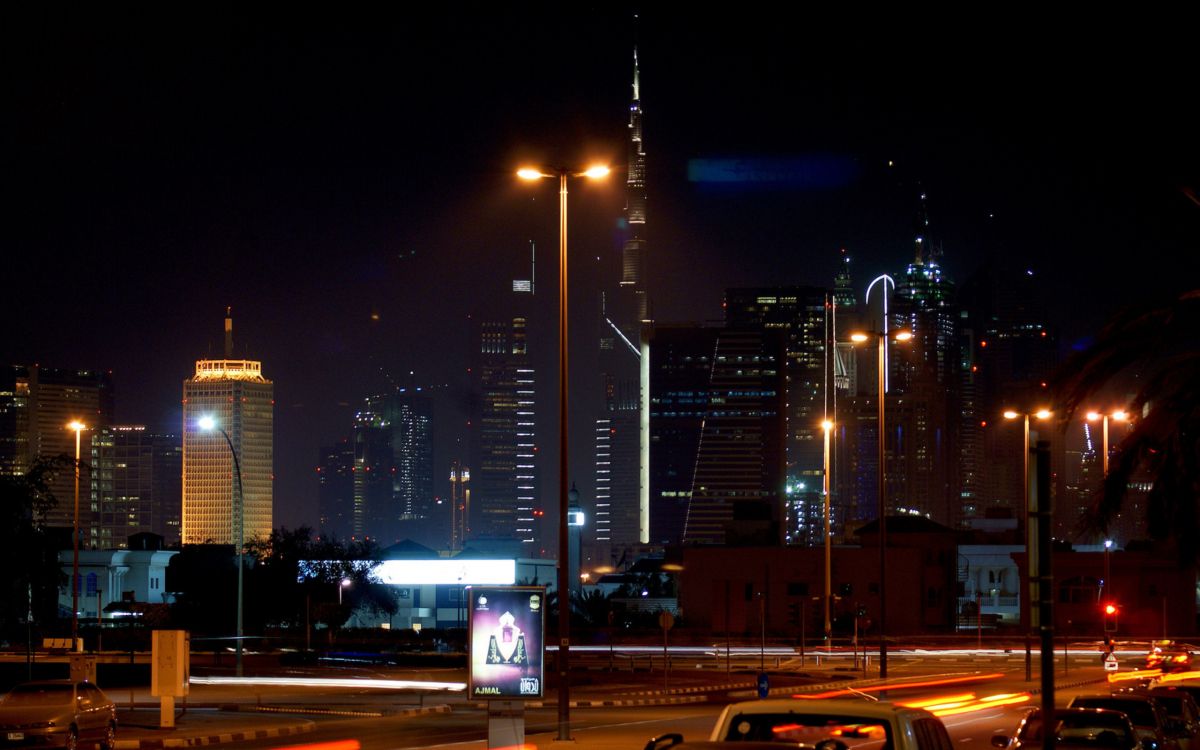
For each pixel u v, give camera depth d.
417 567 178.00
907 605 129.38
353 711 52.84
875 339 67.62
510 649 33.91
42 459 84.88
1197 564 26.70
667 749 12.92
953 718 46.94
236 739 42.44
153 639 45.84
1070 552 129.75
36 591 83.94
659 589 175.88
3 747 36.44
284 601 133.00
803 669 80.25
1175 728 28.70
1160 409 26.47
